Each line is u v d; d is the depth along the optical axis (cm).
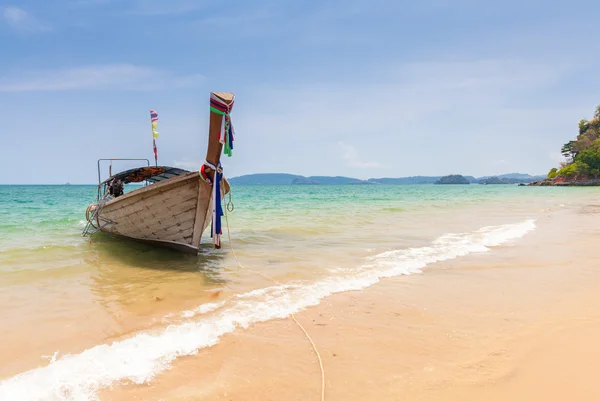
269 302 532
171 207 848
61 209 2041
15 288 603
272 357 376
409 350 389
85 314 496
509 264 747
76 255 859
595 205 2492
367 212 1916
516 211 1991
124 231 988
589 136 10438
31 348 400
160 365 358
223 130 704
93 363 357
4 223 1377
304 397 310
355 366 359
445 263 759
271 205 2477
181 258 849
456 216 1705
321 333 431
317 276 670
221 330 437
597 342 398
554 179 10250
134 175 1197
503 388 318
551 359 364
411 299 544
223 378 338
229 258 836
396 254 846
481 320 466
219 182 782
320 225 1362
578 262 761
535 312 490
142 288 612
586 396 305
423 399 304
